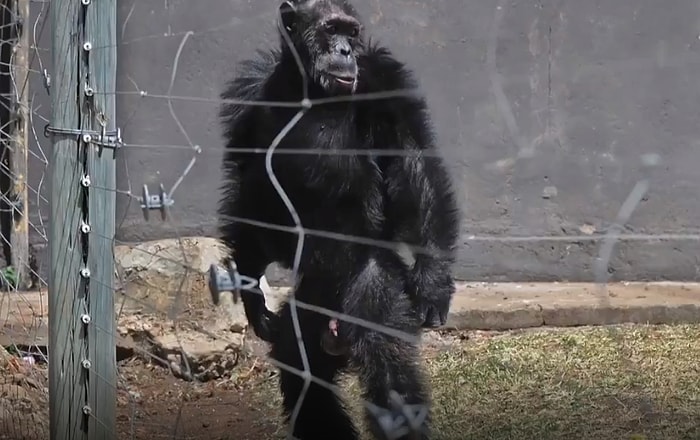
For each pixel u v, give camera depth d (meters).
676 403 8.74
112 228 6.16
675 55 13.42
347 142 7.93
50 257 6.16
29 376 9.24
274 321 8.00
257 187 8.05
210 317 10.64
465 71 13.37
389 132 7.97
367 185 7.93
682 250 13.60
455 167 13.51
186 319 10.59
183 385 9.97
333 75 7.73
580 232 13.66
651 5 13.39
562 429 8.23
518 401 8.97
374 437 7.30
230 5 13.13
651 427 8.17
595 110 13.52
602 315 11.66
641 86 13.49
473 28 13.36
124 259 10.80
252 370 10.34
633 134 13.55
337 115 7.91
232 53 13.13
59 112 6.02
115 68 6.12
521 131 13.49
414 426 7.19
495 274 13.68
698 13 13.40
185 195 13.22
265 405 9.38
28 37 12.24
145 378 10.10
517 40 13.40
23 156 12.21
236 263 8.08
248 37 13.16
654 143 13.57
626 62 13.45
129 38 12.91
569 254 13.65
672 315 11.66
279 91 8.00
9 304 10.40
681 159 13.57
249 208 8.05
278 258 8.21
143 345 10.43
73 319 6.13
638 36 13.43
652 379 9.38
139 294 10.68
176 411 9.24
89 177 6.04
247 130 8.11
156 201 5.21
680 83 13.48
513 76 13.43
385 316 7.63
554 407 8.78
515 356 10.30
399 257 8.05
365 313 7.62
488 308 11.66
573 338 10.85
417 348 7.62
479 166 13.54
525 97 13.46
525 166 13.55
